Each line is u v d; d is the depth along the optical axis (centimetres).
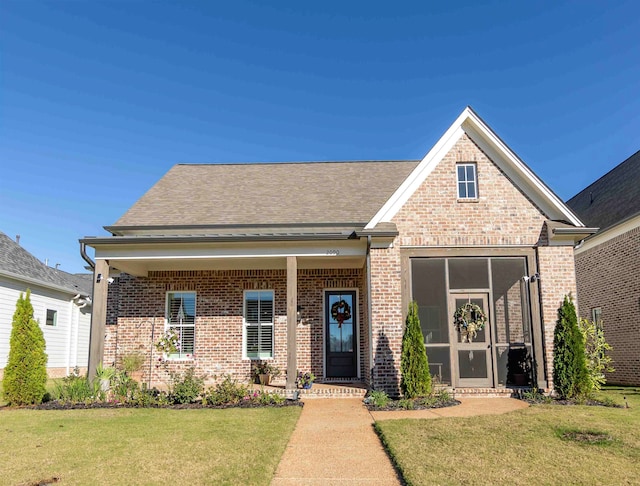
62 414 965
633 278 1573
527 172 1252
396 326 1199
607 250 1738
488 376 1208
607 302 1736
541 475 565
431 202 1260
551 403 1054
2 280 1808
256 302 1534
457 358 1212
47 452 677
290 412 970
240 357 1489
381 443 745
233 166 1906
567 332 1120
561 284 1221
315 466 631
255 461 633
